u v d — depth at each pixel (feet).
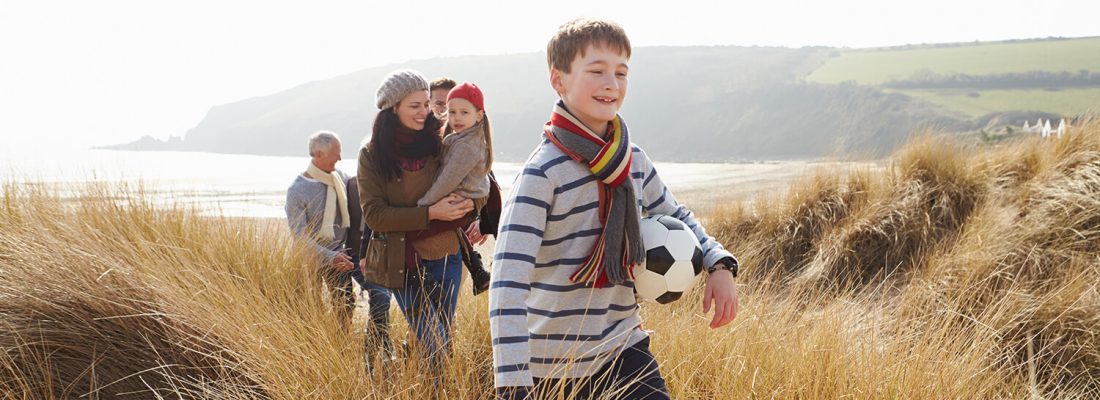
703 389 9.99
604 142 6.73
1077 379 12.07
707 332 11.21
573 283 6.97
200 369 10.44
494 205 12.31
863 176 21.95
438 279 11.64
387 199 11.66
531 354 7.27
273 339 10.43
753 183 60.34
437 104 14.15
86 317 10.68
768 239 21.27
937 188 20.26
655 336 11.25
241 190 83.66
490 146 11.93
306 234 15.06
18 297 10.75
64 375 10.10
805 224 21.33
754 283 16.80
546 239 6.90
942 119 589.32
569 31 6.82
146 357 10.52
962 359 10.58
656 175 7.95
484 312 12.40
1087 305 13.15
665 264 7.30
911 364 10.04
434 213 11.21
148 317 10.80
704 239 7.94
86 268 11.58
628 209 6.86
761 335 11.07
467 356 10.69
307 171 15.70
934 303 14.38
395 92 11.35
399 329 13.50
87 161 19.17
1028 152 21.30
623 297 7.40
